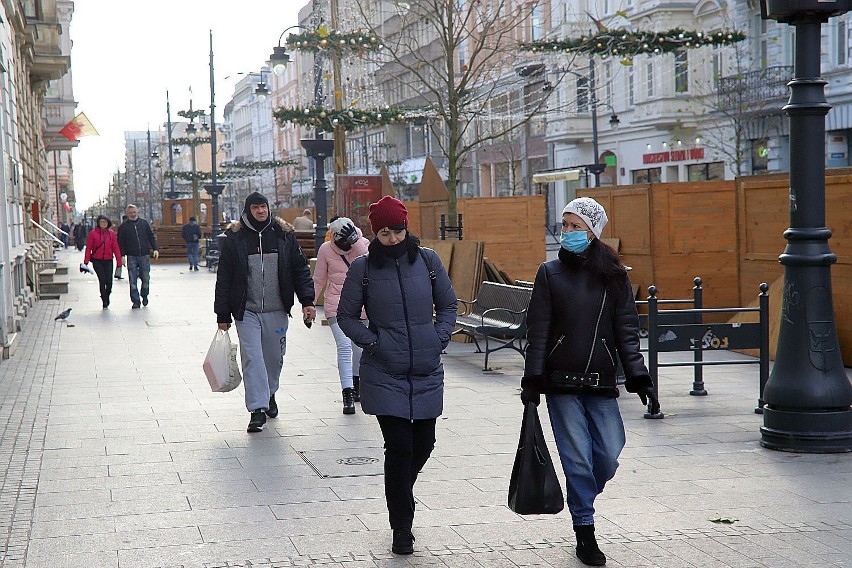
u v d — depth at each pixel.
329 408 12.03
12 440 10.29
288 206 103.19
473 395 12.68
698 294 11.81
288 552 6.70
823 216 9.49
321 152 28.62
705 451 9.48
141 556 6.64
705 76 47.97
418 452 7.15
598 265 6.57
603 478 6.80
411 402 6.89
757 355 15.48
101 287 26.56
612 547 6.75
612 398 6.75
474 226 21.69
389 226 7.01
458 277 19.08
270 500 7.96
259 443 10.07
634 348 6.65
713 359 15.36
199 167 152.25
